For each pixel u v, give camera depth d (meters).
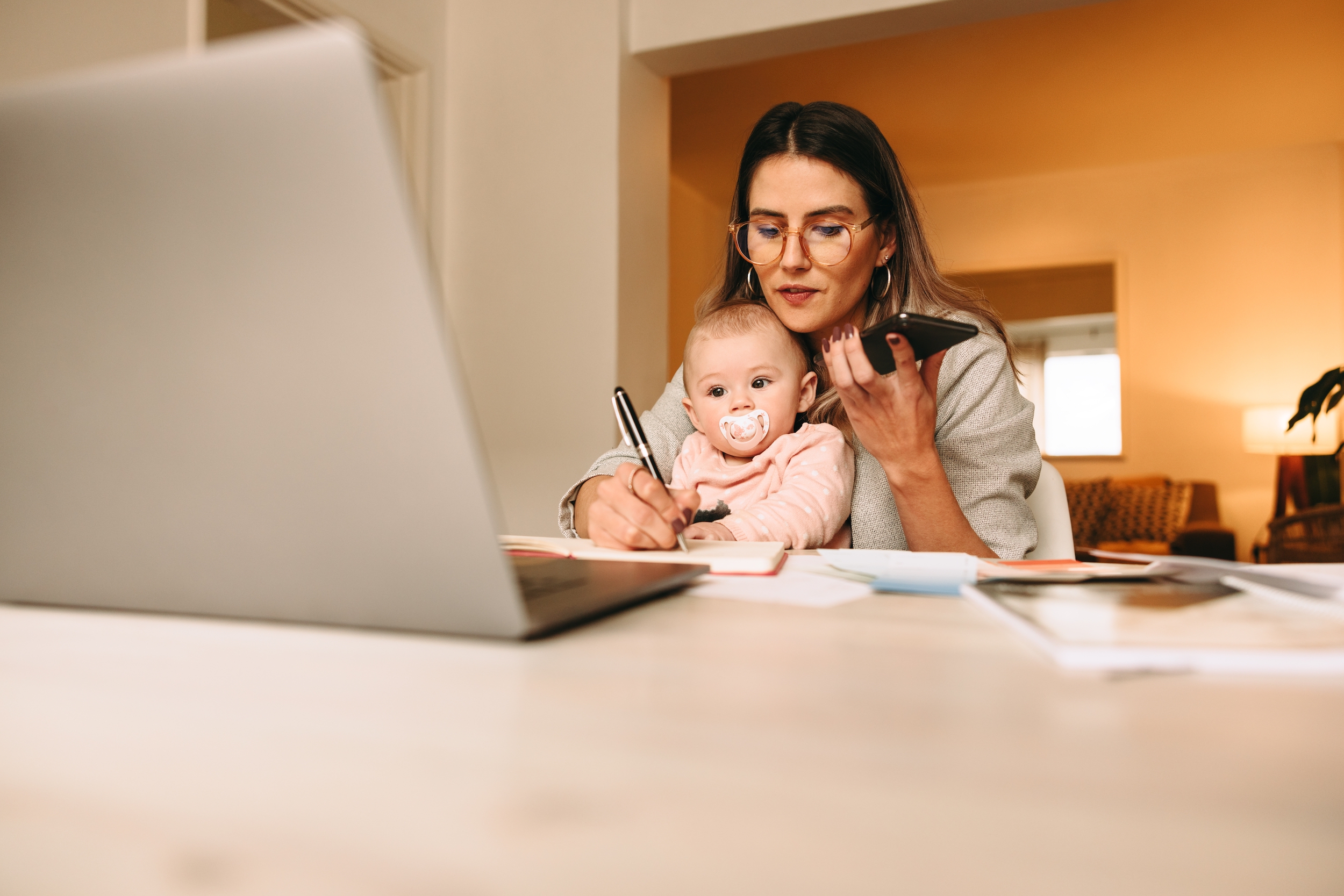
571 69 3.05
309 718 0.27
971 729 0.26
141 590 0.43
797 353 1.30
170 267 0.38
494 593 0.38
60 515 0.43
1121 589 0.51
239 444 0.39
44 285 0.40
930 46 4.13
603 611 0.44
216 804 0.21
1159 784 0.22
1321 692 0.31
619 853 0.18
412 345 0.35
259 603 0.41
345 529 0.39
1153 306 5.67
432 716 0.27
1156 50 4.14
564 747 0.25
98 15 2.06
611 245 2.99
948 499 1.00
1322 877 0.17
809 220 1.29
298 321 0.37
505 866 0.18
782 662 0.35
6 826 0.19
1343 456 5.02
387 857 0.18
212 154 0.35
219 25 2.64
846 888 0.17
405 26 3.01
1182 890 0.17
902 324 0.83
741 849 0.18
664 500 0.73
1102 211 5.77
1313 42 4.05
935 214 6.12
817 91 4.61
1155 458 5.67
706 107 4.84
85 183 0.38
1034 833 0.19
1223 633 0.38
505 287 3.13
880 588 0.56
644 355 3.14
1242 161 5.47
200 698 0.29
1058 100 4.70
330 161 0.34
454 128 3.21
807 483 1.11
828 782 0.22
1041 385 6.01
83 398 0.41
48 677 0.32
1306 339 5.36
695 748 0.24
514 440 3.11
